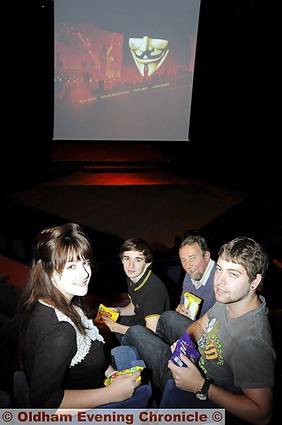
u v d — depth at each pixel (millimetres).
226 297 1794
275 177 8227
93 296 4727
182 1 8641
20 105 8289
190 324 2574
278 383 2391
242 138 8938
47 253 1747
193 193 8719
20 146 8562
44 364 1606
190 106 9523
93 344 1823
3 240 6141
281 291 4359
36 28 7918
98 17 8625
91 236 6527
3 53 7664
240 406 1754
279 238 6219
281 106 8031
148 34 8891
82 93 9133
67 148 10586
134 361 2229
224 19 8320
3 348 3000
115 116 9500
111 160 9969
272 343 1780
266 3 7555
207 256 2801
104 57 8953
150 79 9266
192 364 1901
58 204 7793
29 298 1766
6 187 8398
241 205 8148
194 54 9047
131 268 2832
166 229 6953
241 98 8758
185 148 9930
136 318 2990
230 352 1854
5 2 7320
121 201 8070
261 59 8109
